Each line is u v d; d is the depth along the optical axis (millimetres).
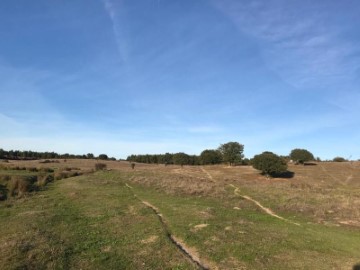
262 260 14773
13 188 35750
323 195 37500
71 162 111812
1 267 13000
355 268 14297
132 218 22531
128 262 14234
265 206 31062
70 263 14023
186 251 16156
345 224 24641
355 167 95188
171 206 27797
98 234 18609
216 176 74562
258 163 74188
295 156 101500
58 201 29609
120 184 44938
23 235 17562
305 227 22812
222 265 14188
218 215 24438
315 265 14492
